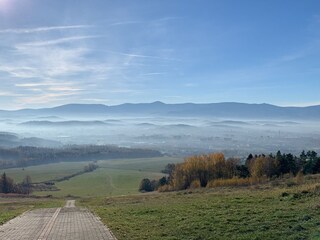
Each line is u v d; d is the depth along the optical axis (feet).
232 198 77.20
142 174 400.67
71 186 340.80
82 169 465.06
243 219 49.62
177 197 111.45
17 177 389.80
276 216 49.47
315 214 48.85
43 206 122.83
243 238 38.68
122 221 58.08
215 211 59.72
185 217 56.18
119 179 372.38
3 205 138.21
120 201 124.67
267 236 38.65
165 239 41.04
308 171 186.50
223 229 44.29
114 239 43.21
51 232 50.37
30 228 55.16
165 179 271.08
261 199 70.44
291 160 195.00
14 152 594.65
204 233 42.88
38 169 472.44
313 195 67.10
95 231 49.78
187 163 222.28
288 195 70.95
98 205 111.24
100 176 399.85
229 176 211.00
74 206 112.37
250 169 205.16
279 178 163.12
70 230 51.62
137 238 42.68
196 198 93.45
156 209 70.38
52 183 357.61
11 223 62.75
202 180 213.46
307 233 38.88
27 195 263.49
